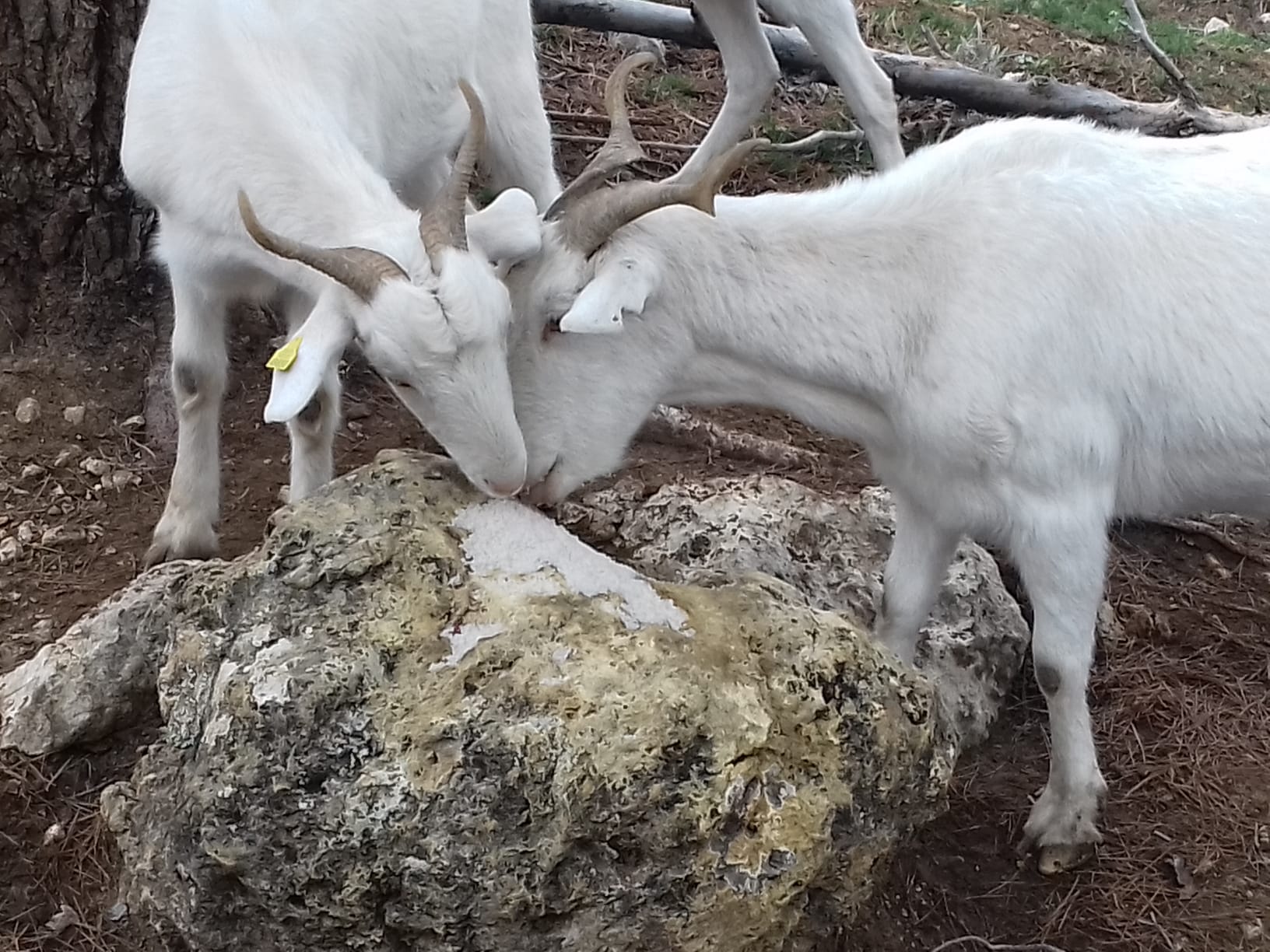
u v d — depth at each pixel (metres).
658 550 3.91
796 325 3.31
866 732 2.66
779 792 2.54
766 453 4.86
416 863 2.42
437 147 4.51
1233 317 3.25
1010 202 3.25
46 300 4.90
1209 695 4.08
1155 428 3.35
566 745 2.43
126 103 3.87
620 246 3.17
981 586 3.97
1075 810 3.44
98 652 3.39
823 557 3.92
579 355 3.28
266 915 2.54
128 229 4.86
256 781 2.47
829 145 6.75
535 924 2.47
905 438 3.36
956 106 6.98
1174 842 3.58
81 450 4.52
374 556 2.72
